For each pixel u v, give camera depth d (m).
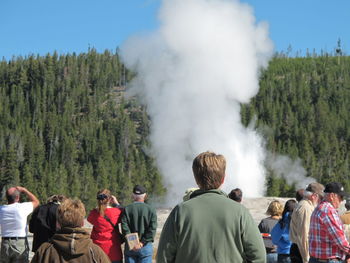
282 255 7.94
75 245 4.19
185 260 3.98
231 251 3.93
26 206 7.75
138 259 7.85
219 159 4.19
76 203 4.34
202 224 3.98
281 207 8.49
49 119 196.88
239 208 4.04
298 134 179.62
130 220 7.84
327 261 6.11
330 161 158.25
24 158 158.38
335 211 6.14
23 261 7.69
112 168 153.25
